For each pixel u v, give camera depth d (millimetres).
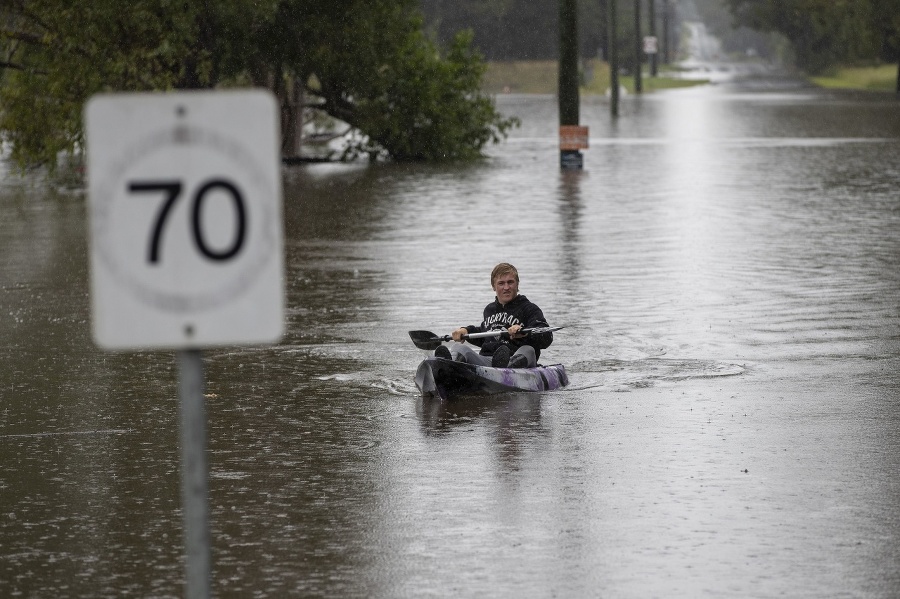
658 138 190000
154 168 15320
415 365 50250
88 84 133875
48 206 114938
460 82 167375
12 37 137750
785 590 25953
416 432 39844
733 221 95062
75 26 133625
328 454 37375
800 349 51406
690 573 27016
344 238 90062
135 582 27219
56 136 137875
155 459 37188
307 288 69062
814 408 41812
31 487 34469
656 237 86875
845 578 26594
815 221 94312
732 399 43312
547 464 35781
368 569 27656
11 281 73000
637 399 43656
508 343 47188
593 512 31328
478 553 28547
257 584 26844
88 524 31219
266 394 45562
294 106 167375
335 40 159750
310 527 30609
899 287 65875
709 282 68375
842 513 30938
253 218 15398
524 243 85188
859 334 54188
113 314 15383
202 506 15867
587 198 113250
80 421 41938
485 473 35031
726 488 33156
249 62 157625
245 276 15438
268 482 34531
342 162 167125
